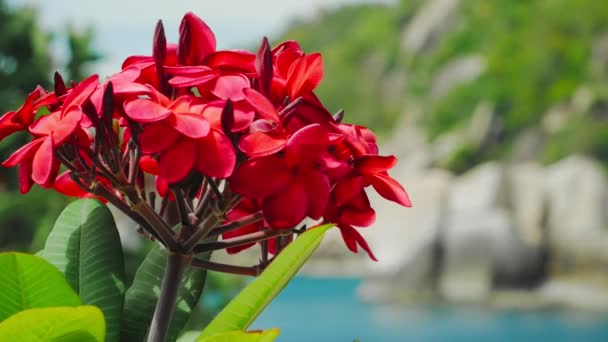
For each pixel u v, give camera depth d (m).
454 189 24.56
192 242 1.14
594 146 38.19
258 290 1.04
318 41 73.56
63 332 0.98
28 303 1.04
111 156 1.09
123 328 1.30
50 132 1.07
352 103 57.44
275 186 1.06
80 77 4.88
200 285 1.34
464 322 20.97
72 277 1.27
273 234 1.17
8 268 1.01
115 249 1.29
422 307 22.59
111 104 1.06
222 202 1.10
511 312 21.77
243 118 1.08
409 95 50.09
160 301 1.16
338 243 34.25
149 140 1.05
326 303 25.56
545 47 40.69
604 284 22.95
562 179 24.73
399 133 47.44
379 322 21.62
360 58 58.75
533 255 23.19
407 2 57.69
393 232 24.16
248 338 1.00
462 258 23.03
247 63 1.18
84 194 1.32
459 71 45.81
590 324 20.41
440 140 43.41
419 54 54.44
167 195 1.27
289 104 1.12
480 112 42.19
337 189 1.14
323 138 1.06
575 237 23.52
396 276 23.45
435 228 23.52
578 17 40.53
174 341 1.30
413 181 24.83
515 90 41.19
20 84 5.15
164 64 1.20
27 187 1.11
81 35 4.88
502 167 24.88
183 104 1.09
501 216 23.48
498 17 44.34
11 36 5.16
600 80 39.62
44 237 4.80
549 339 19.16
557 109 40.06
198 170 1.04
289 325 22.42
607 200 24.28
